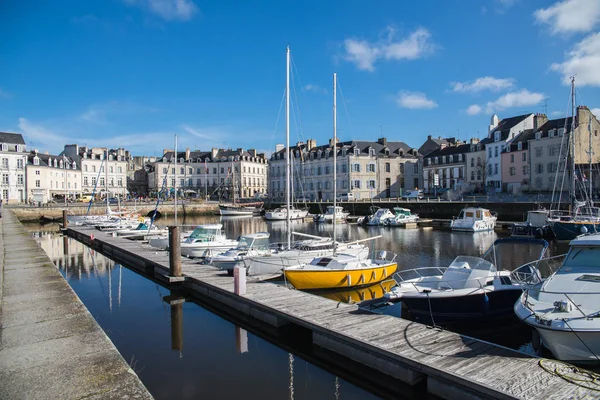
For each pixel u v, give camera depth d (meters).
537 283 10.83
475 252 25.95
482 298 11.20
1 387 6.23
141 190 104.56
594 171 49.34
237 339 10.94
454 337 8.74
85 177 87.69
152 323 12.43
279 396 7.90
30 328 8.82
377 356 8.29
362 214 62.72
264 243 20.19
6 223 42.78
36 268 15.94
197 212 76.00
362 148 75.50
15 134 77.31
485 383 6.64
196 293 15.41
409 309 11.93
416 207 56.88
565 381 6.70
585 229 29.16
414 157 78.12
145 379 8.66
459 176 71.62
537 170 56.56
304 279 14.84
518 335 11.30
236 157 98.50
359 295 15.36
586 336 7.83
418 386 7.80
